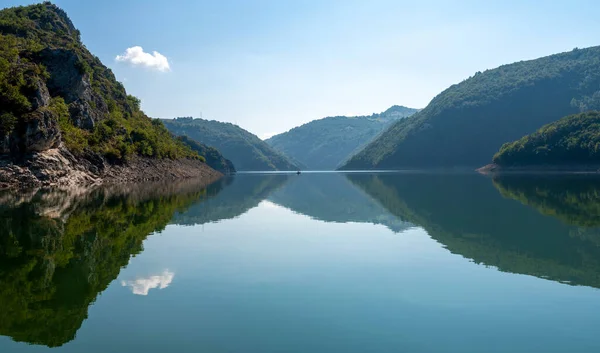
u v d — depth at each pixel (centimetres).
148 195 5544
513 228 2950
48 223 2945
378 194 6184
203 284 1630
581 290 1574
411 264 1961
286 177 15075
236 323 1256
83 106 8269
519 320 1298
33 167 5756
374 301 1453
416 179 11325
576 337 1182
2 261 1930
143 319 1278
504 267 1903
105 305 1394
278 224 3225
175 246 2330
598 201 4647
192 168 14125
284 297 1488
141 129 11388
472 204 4541
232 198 5525
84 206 3959
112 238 2505
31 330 1194
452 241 2509
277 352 1077
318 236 2689
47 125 5991
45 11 12888
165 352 1070
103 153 8100
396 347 1116
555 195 5472
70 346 1097
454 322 1282
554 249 2269
